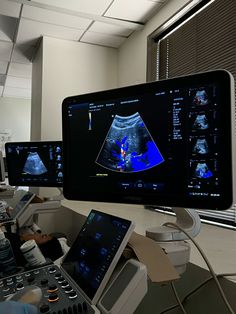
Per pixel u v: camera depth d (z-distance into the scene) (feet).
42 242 3.50
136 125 2.64
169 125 2.44
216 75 2.18
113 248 2.14
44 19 9.07
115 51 11.17
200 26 7.00
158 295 3.54
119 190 2.74
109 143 2.83
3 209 6.42
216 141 2.18
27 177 6.64
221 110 2.15
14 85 17.35
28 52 12.02
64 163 3.12
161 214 6.71
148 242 2.36
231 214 5.92
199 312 3.00
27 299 1.85
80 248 2.61
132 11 8.49
